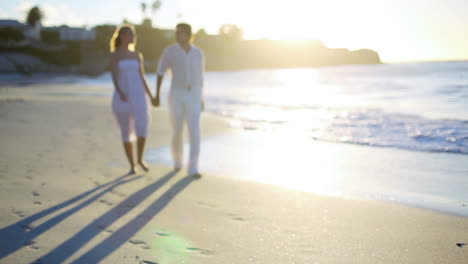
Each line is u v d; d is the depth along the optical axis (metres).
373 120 8.00
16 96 15.34
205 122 8.55
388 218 2.68
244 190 3.37
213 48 137.75
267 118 9.11
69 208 2.76
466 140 5.62
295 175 4.05
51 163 4.17
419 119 7.66
